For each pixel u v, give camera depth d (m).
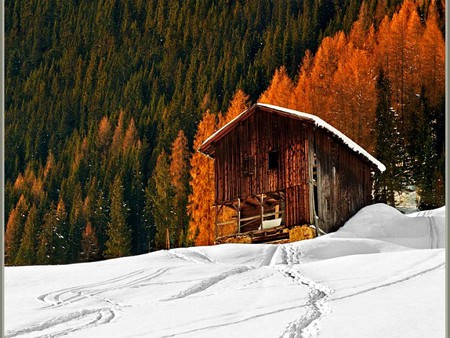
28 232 79.38
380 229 34.22
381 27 92.44
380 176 70.25
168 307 15.97
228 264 24.94
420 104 82.69
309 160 35.94
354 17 101.75
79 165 96.12
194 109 100.12
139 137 101.38
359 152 40.34
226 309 14.98
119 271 23.36
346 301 14.55
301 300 15.40
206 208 68.25
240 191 37.66
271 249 28.23
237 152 38.16
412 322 11.70
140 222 77.25
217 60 111.38
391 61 87.88
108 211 79.38
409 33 89.38
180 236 70.56
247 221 38.88
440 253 20.41
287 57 104.00
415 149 74.56
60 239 77.44
